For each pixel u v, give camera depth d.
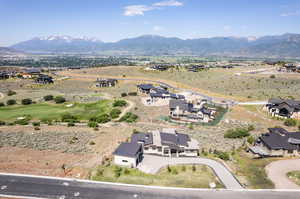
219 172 36.66
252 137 51.38
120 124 63.38
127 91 109.81
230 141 51.47
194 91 112.75
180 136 47.28
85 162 39.25
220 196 30.34
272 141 44.62
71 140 49.69
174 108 71.62
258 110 78.81
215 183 33.44
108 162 39.44
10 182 32.34
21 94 102.75
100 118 66.00
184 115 71.19
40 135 52.62
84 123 64.00
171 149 43.00
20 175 34.19
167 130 50.94
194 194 30.67
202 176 35.47
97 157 41.47
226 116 72.56
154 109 79.56
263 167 38.62
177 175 35.66
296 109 69.62
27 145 46.28
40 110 77.12
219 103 89.06
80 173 35.28
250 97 96.94
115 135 53.59
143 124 63.59
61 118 68.00
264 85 117.38
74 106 82.38
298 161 41.03
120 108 79.62
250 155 43.84
